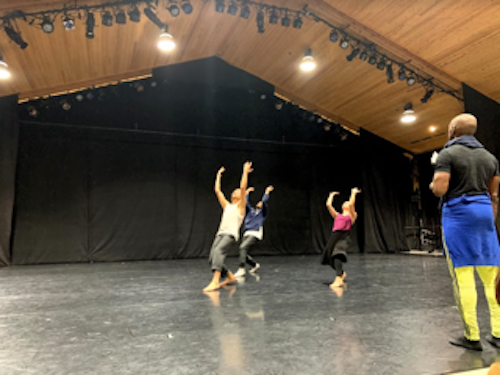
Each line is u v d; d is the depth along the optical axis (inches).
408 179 421.1
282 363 70.0
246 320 103.0
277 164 391.2
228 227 161.3
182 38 294.4
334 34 250.7
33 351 79.7
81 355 76.7
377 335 87.5
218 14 270.5
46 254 306.5
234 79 359.9
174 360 72.6
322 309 115.9
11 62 247.1
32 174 310.8
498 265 78.6
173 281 187.8
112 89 325.4
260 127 384.2
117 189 333.1
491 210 79.4
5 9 195.0
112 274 223.6
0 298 145.7
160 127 349.1
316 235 396.5
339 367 67.8
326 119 397.1
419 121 345.4
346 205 170.4
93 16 212.4
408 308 116.9
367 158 402.0
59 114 322.0
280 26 272.7
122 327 98.3
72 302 135.3
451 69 259.3
